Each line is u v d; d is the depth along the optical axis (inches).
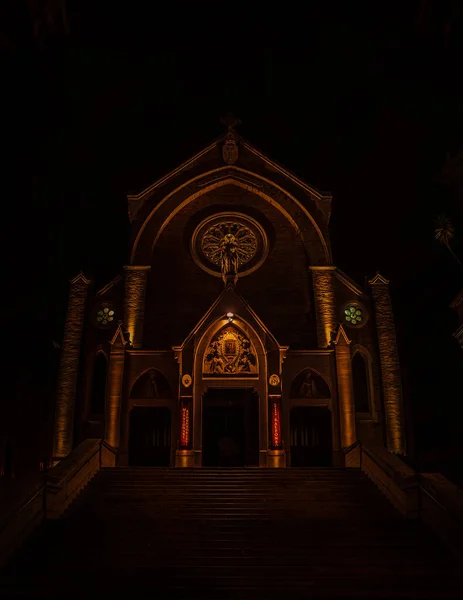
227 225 1457.9
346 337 1296.8
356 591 554.3
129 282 1386.6
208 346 1263.5
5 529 613.3
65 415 1277.1
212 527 711.1
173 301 1386.6
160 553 634.8
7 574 583.5
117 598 534.9
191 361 1249.4
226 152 1489.9
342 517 756.0
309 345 1346.0
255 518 751.1
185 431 1202.6
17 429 1599.4
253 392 1330.0
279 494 844.6
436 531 687.1
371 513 773.9
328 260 1407.5
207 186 1473.9
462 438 1510.8
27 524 681.0
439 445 1556.3
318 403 1272.1
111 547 649.6
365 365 1364.4
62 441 1259.8
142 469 956.6
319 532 697.0
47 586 559.5
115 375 1270.9
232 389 1379.2
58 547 649.6
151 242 1425.9
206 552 639.1
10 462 1542.8
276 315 1371.8
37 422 1695.4
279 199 1459.2
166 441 1301.7
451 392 1565.0
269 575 589.6
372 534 689.6
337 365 1282.0
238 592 550.9
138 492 856.3
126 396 1267.2
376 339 1364.4
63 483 776.9
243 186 1483.8
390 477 811.4
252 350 1261.1
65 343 1332.4
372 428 1294.3
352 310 1397.6
